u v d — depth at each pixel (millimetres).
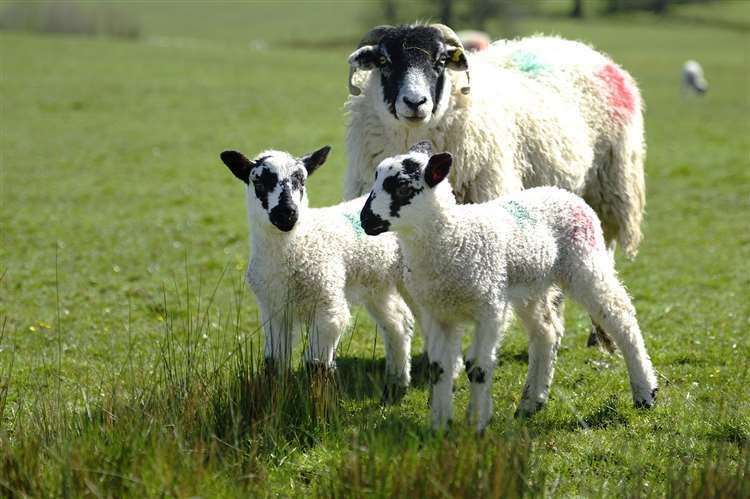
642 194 12750
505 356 10930
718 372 9883
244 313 13070
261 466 6945
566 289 8562
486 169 10609
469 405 7934
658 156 30453
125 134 33500
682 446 7586
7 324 12438
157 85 45688
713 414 8367
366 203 7719
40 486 6465
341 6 107875
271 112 38938
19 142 31406
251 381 7840
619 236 12539
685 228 20234
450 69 10391
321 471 7070
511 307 8188
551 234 8312
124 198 23344
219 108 39688
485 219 7895
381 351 11188
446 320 8062
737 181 25859
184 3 110500
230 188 24969
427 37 10086
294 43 77312
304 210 8562
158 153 30062
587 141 11852
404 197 7570
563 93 11797
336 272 8734
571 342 11570
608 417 8508
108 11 73438
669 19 100000
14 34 65750
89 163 28266
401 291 9602
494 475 6246
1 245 17781
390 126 10414
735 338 11312
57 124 35094
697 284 15055
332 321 8664
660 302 13781
